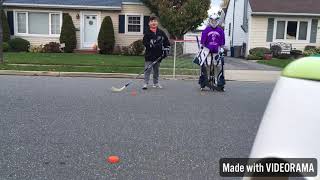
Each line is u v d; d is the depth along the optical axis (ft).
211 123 22.43
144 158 15.97
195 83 41.52
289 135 4.46
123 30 82.74
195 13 73.10
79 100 28.89
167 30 76.69
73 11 82.23
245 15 88.48
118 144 17.83
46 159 15.62
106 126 21.12
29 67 48.75
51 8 81.71
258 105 28.58
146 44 35.47
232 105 28.35
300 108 4.47
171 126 21.48
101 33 78.69
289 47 81.05
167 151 16.96
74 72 45.70
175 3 76.95
